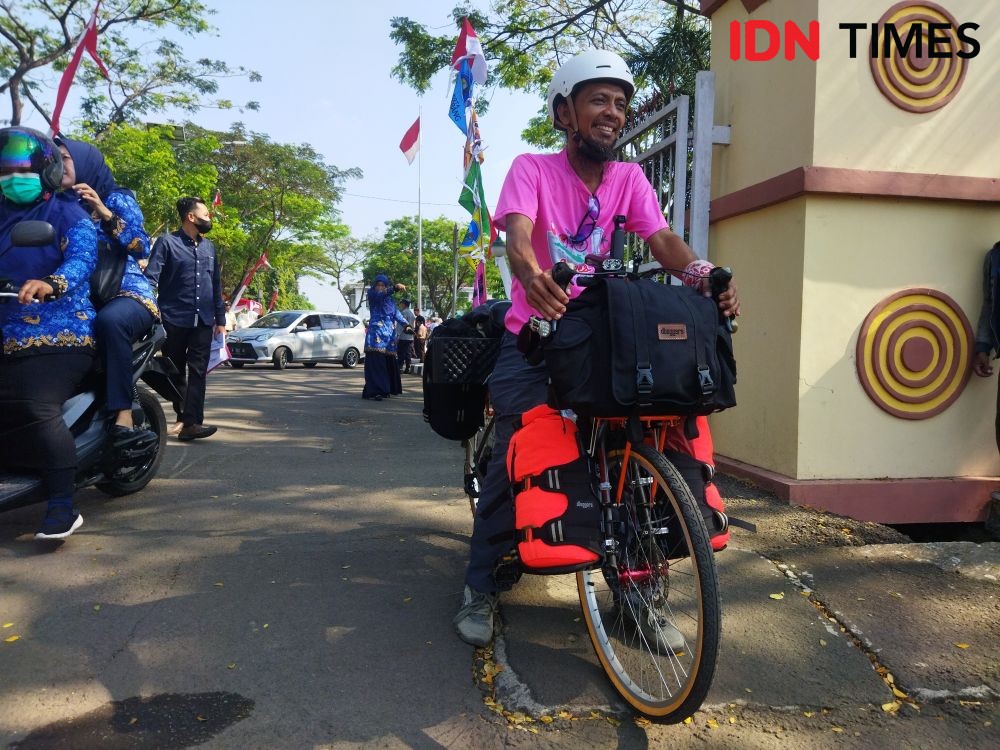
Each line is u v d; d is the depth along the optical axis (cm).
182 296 595
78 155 375
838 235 414
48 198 347
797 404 418
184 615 283
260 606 292
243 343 1766
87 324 353
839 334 418
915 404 426
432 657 255
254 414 804
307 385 1218
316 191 3381
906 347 420
